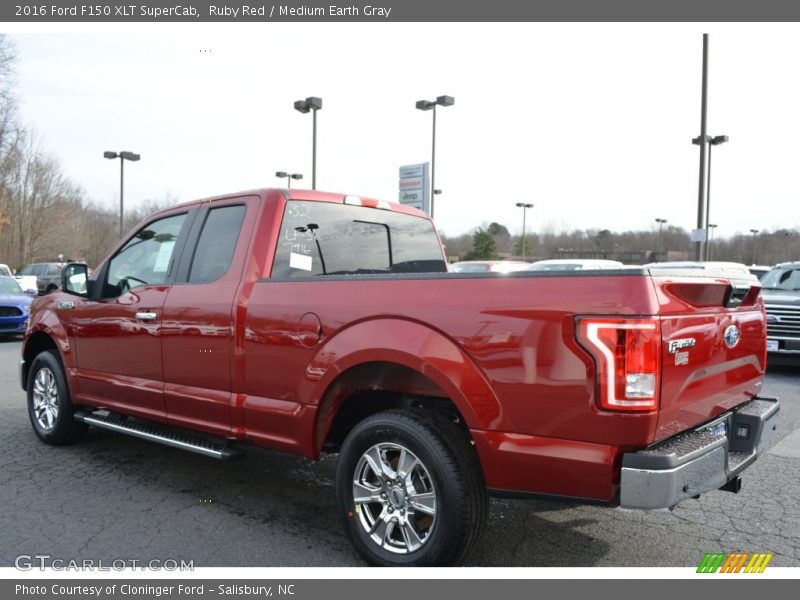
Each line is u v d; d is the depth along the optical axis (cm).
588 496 279
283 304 383
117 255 523
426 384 338
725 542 382
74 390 544
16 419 679
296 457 553
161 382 461
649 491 265
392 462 346
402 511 329
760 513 430
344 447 348
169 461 534
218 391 421
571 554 363
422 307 324
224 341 413
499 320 298
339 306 356
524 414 291
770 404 388
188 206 477
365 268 483
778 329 1000
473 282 310
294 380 376
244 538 381
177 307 445
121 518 410
